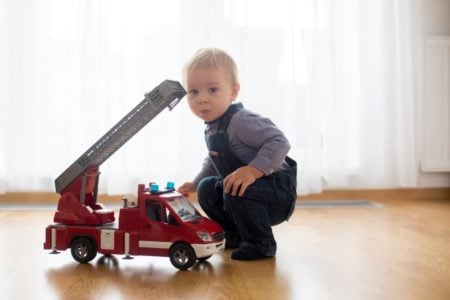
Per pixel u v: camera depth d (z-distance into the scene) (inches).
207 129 61.9
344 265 54.7
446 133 110.8
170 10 101.3
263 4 102.8
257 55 102.8
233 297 43.6
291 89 103.0
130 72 100.7
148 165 99.8
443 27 112.4
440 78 110.5
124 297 43.6
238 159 59.3
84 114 98.7
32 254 59.4
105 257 58.2
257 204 57.9
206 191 62.6
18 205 97.5
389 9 106.6
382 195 109.7
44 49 100.3
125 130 54.7
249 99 103.0
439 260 56.8
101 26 99.0
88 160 55.6
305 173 102.3
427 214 90.4
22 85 98.8
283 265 54.8
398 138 108.2
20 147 99.0
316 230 75.6
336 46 105.3
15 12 98.7
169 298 43.3
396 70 107.5
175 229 52.8
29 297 43.6
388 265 54.6
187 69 59.6
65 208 56.1
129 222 53.9
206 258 57.0
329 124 104.6
